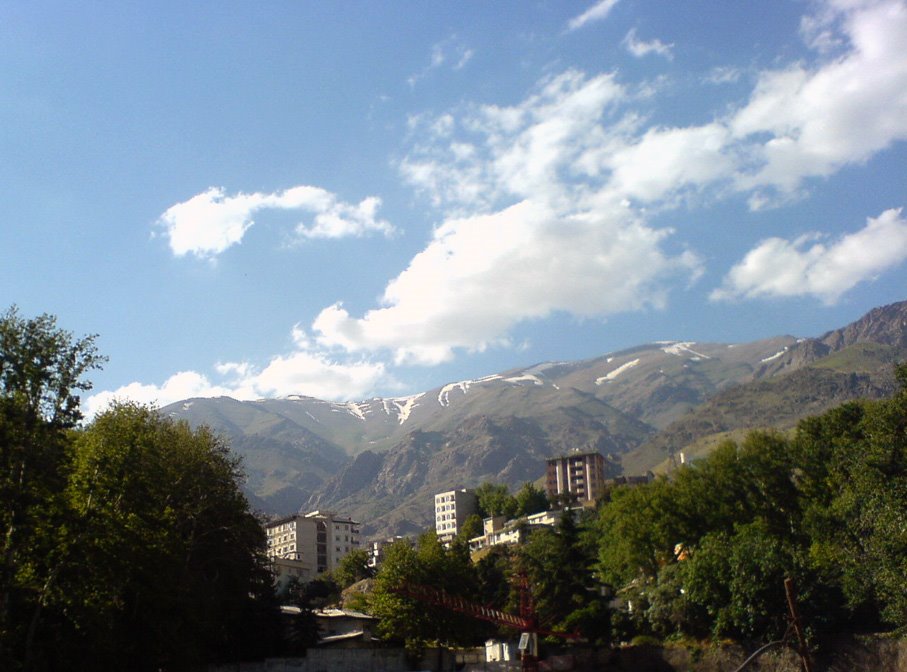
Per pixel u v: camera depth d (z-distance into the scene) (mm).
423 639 109562
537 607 113312
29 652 60281
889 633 80750
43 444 58438
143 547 70000
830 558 88688
